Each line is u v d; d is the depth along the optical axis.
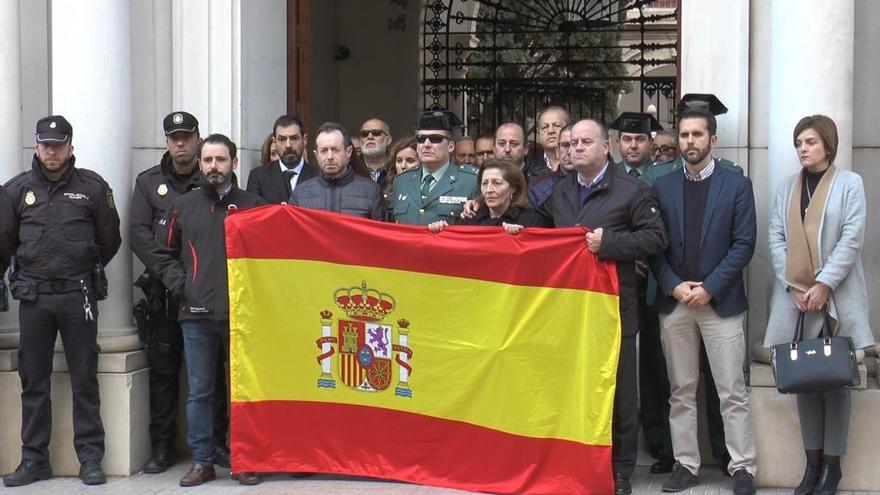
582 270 6.64
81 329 7.17
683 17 7.57
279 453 7.11
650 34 24.42
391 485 6.98
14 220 7.15
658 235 6.57
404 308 6.95
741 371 6.80
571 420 6.70
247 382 7.07
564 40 18.30
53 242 7.09
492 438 6.84
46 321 7.13
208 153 6.96
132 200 7.48
